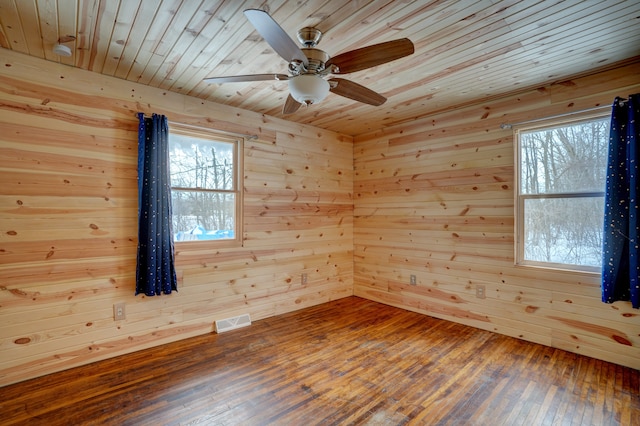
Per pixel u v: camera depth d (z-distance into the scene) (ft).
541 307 9.50
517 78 8.81
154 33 6.57
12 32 6.57
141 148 8.84
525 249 9.96
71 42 6.96
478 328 10.78
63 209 8.07
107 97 8.66
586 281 8.73
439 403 6.70
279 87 9.37
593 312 8.63
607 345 8.40
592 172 8.82
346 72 6.32
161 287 9.11
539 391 7.11
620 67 8.18
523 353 8.94
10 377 7.43
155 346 9.44
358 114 11.88
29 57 7.60
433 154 12.03
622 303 8.19
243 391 7.14
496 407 6.57
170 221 9.30
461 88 9.45
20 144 7.54
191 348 9.32
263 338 10.03
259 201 11.78
